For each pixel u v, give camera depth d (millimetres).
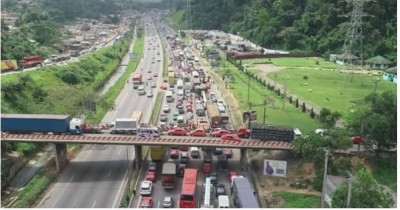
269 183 77562
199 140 83688
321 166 73938
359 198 54906
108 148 97125
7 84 115438
